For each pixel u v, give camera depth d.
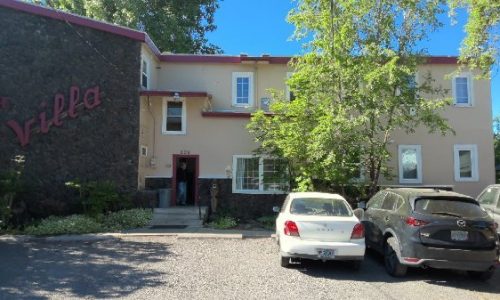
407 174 18.56
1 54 16.52
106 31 17.03
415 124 14.29
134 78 17.09
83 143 16.53
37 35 16.78
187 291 7.45
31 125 16.36
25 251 10.69
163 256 10.16
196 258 9.98
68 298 7.03
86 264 9.34
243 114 18.14
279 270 9.00
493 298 7.56
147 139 18.02
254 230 14.02
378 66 13.30
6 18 16.70
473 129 18.77
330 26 13.92
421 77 18.00
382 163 15.62
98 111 16.73
